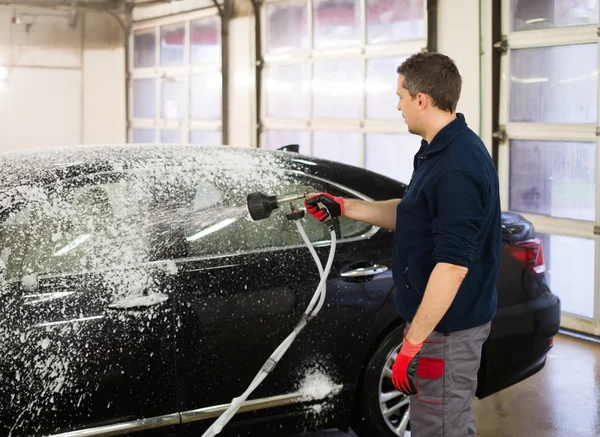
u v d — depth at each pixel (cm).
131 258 247
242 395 235
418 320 200
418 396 221
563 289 489
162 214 259
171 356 246
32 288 230
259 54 732
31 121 997
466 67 530
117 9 955
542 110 491
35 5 945
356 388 291
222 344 254
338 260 280
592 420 343
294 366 270
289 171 288
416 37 577
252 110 747
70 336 231
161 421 245
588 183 468
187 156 276
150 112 919
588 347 453
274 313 264
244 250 267
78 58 1004
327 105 666
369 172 310
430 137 216
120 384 239
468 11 525
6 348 223
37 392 227
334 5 648
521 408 358
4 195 238
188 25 833
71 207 246
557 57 479
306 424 277
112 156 266
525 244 324
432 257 205
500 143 517
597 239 463
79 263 240
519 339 315
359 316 282
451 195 201
